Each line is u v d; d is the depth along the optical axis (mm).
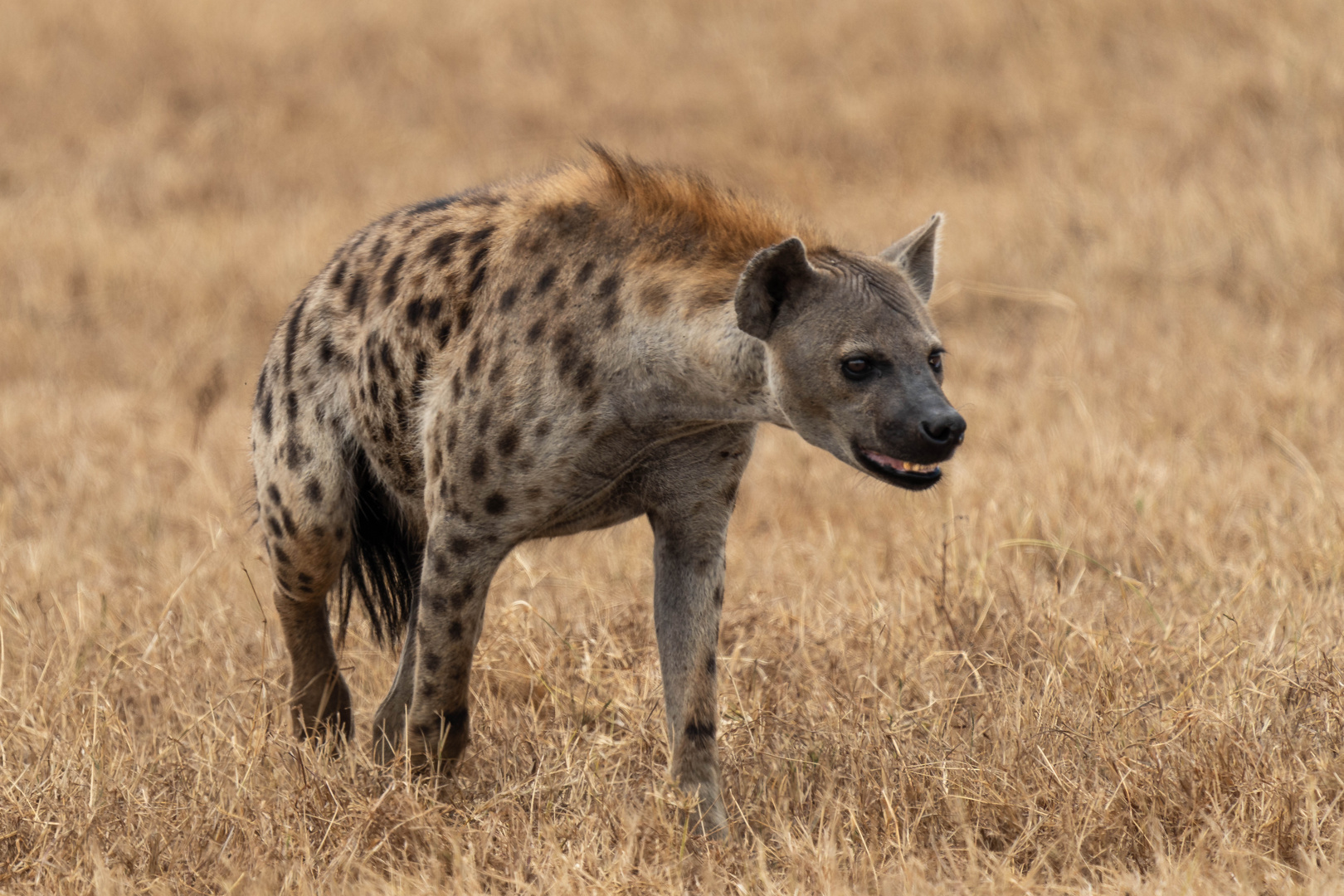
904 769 10883
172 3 47812
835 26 43875
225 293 29344
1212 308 24516
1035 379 22125
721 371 10250
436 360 11289
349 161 39375
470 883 9633
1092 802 10156
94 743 11586
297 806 10844
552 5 48219
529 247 10992
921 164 35156
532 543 16766
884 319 9797
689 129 39594
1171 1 39094
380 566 12820
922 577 14547
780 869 10203
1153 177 30797
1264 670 11891
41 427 22281
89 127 40906
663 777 11227
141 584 15805
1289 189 28000
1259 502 16781
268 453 12406
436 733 11344
